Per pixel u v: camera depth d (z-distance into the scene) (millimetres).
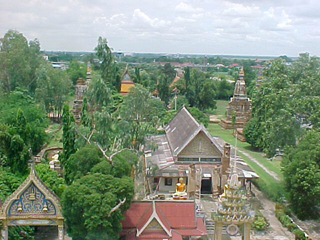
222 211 41188
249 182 61750
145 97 63844
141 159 60625
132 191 40094
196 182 57844
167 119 97250
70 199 37469
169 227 42031
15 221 39344
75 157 45281
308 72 82250
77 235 38156
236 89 119125
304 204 51500
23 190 38844
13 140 52156
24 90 109312
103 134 55250
